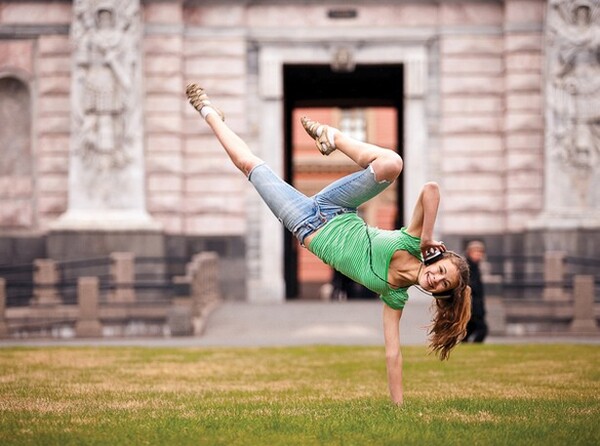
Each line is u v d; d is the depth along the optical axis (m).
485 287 32.69
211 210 42.09
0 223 41.97
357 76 46.09
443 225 41.94
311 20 42.16
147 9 41.44
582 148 40.06
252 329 33.81
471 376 18.88
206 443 11.20
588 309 33.12
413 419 12.40
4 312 32.06
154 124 41.50
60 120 41.81
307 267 75.06
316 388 16.92
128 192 40.75
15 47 41.94
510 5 41.28
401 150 49.12
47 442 11.16
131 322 33.56
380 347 26.42
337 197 12.32
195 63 42.09
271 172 12.64
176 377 18.86
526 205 41.25
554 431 11.66
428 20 42.03
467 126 41.94
